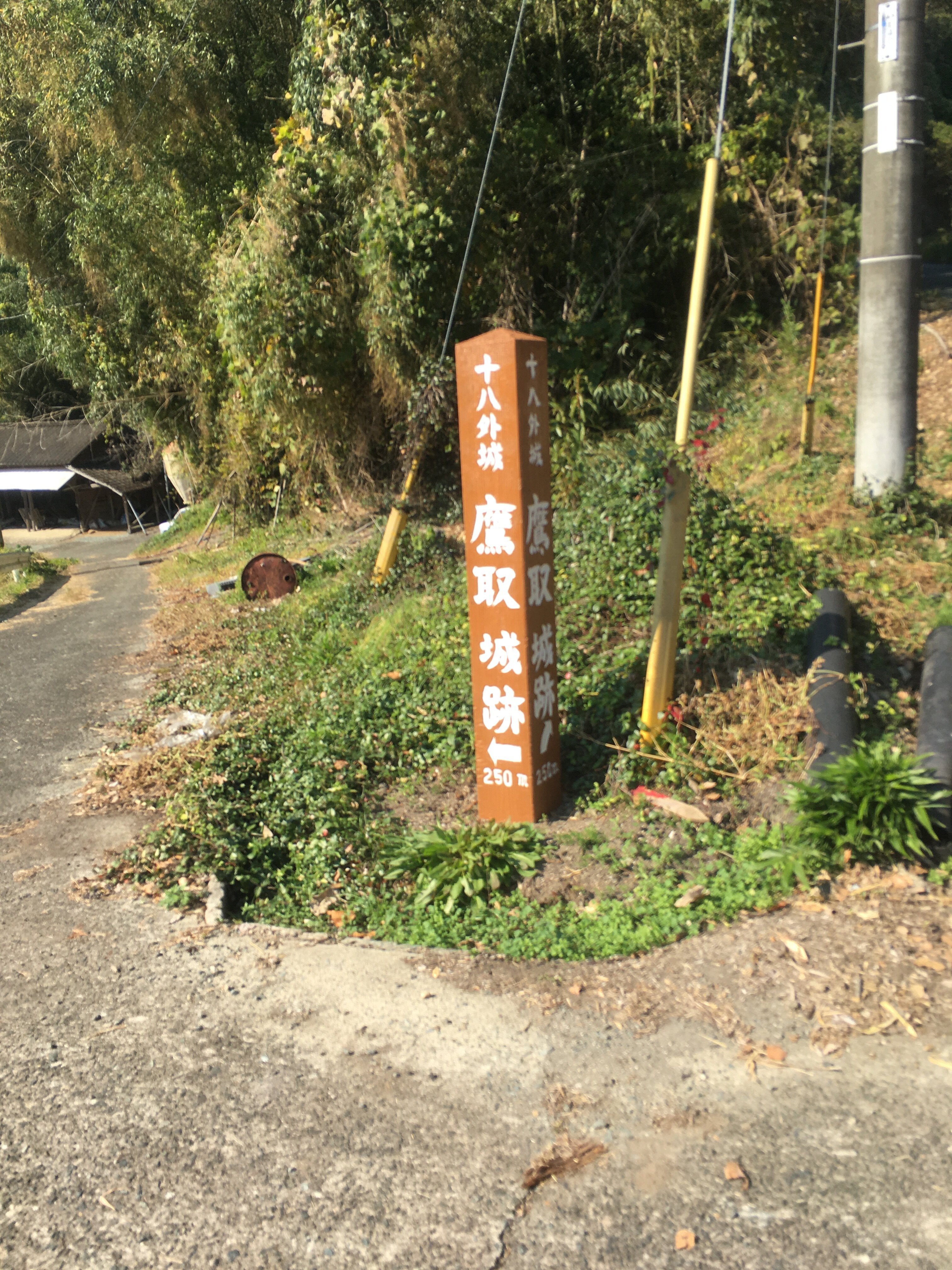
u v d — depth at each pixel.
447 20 10.68
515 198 11.54
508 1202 2.68
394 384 11.61
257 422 14.80
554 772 4.88
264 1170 2.87
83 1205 2.79
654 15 11.23
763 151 12.03
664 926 3.88
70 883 4.96
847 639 5.38
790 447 9.07
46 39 16.00
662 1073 3.12
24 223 18.56
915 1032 3.16
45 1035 3.62
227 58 14.77
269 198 11.34
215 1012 3.69
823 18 13.97
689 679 5.33
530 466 4.47
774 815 4.52
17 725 8.18
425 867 4.55
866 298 6.93
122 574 20.50
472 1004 3.58
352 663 7.64
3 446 40.03
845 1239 2.46
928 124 21.53
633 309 11.96
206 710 7.71
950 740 4.35
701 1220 2.56
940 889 3.85
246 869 4.96
